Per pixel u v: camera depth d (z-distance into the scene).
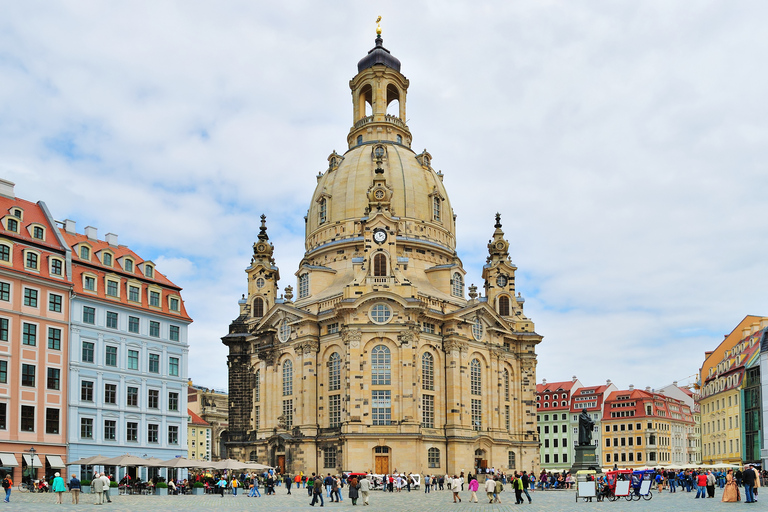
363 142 153.12
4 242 89.50
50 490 87.00
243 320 146.00
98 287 99.19
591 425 110.25
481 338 134.88
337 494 75.44
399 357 119.94
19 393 87.69
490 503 70.50
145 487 90.62
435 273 138.38
